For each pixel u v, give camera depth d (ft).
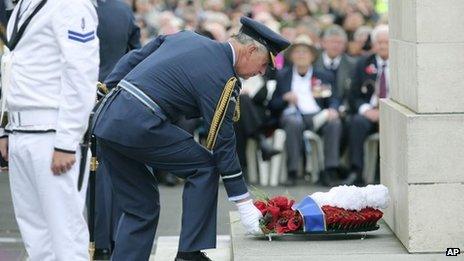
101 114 70.79
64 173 60.80
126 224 73.51
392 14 80.79
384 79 133.39
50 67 60.64
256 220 72.84
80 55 59.88
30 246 62.54
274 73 136.46
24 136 61.05
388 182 78.48
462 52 70.44
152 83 70.13
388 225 78.74
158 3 226.38
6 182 134.10
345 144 134.62
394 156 75.72
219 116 69.56
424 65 70.54
